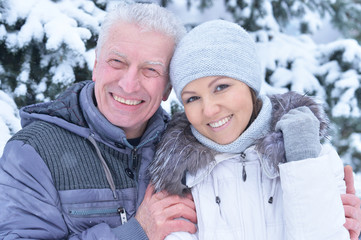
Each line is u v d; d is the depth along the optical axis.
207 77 1.37
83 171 1.46
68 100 1.60
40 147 1.43
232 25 1.45
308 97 1.51
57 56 2.56
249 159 1.44
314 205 1.23
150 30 1.48
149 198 1.46
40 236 1.35
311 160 1.25
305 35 3.64
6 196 1.35
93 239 1.34
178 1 3.21
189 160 1.41
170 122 1.58
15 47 2.49
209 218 1.39
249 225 1.35
